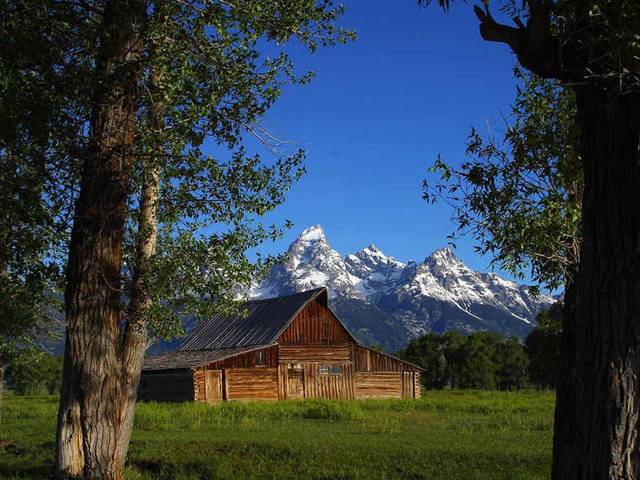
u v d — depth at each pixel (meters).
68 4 12.08
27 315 16.78
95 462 10.47
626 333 6.21
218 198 13.66
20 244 12.23
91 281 10.85
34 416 38.03
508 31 6.85
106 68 11.54
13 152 11.80
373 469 16.98
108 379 10.76
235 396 55.69
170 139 12.27
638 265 6.21
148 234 13.65
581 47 6.54
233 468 17.34
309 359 59.69
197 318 14.84
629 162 6.29
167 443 21.50
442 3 7.09
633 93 6.30
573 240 10.72
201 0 12.40
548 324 12.87
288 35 13.17
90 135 11.52
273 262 14.63
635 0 6.12
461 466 17.31
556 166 10.61
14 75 11.26
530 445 21.17
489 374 130.88
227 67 12.91
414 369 63.72
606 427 6.20
